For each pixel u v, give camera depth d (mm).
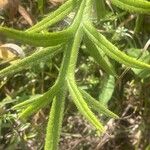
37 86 274
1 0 257
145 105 272
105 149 277
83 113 168
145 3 175
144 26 262
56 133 172
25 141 264
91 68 266
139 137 275
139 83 270
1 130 265
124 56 172
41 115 266
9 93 273
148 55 247
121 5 179
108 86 254
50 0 256
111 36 260
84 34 181
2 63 258
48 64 264
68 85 174
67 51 177
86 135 271
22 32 160
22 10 261
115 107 275
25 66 170
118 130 273
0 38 256
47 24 182
